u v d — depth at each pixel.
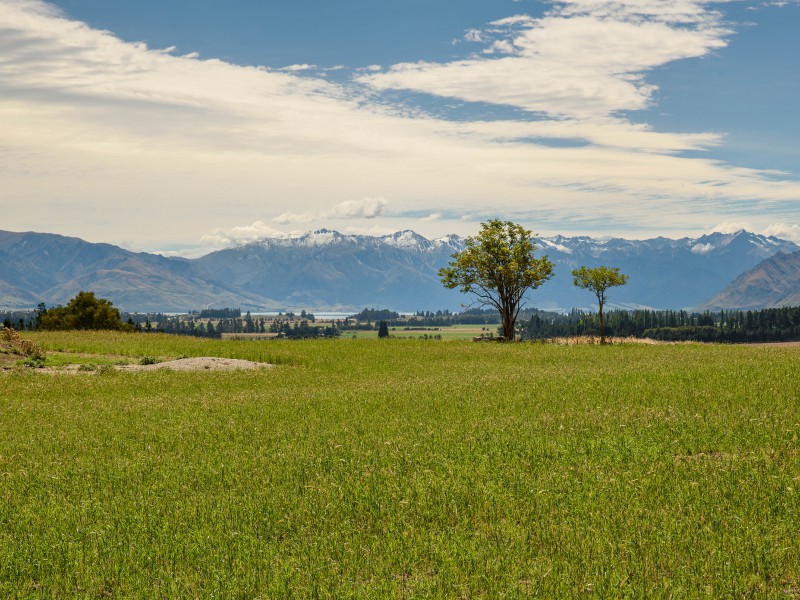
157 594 8.30
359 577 8.66
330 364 39.56
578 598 7.86
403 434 17.27
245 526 10.39
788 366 30.31
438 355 44.81
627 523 9.98
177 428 19.22
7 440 18.22
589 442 15.23
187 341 54.06
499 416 19.62
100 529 10.39
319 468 13.84
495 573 8.52
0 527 10.81
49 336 55.31
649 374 28.61
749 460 13.08
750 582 8.15
